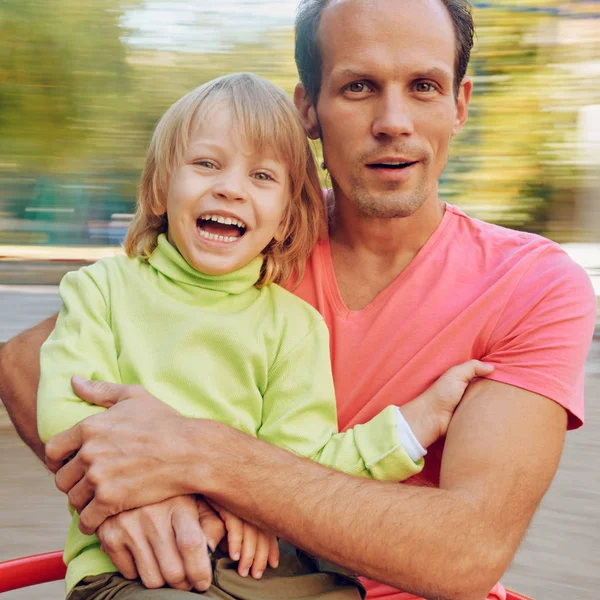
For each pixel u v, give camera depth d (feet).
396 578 3.96
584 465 11.64
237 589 4.10
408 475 4.31
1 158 20.30
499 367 4.40
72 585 4.22
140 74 20.53
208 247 4.71
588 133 22.77
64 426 4.30
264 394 4.75
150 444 4.04
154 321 4.75
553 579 8.14
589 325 4.55
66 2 18.65
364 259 4.91
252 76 5.02
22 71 18.54
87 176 22.57
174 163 4.83
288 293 4.97
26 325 24.34
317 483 4.02
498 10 21.45
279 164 4.83
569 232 24.07
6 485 10.44
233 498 4.02
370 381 4.67
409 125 4.48
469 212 23.41
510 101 22.20
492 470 4.08
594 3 21.08
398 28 4.49
